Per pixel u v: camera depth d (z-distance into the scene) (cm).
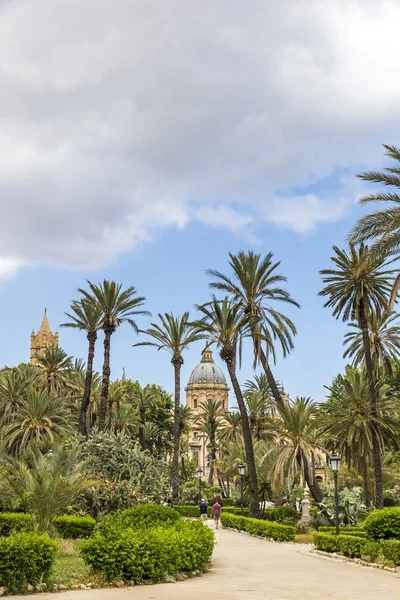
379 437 4200
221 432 8769
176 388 5703
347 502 3966
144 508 2431
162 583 1745
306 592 1623
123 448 3625
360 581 1861
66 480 2278
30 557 1552
